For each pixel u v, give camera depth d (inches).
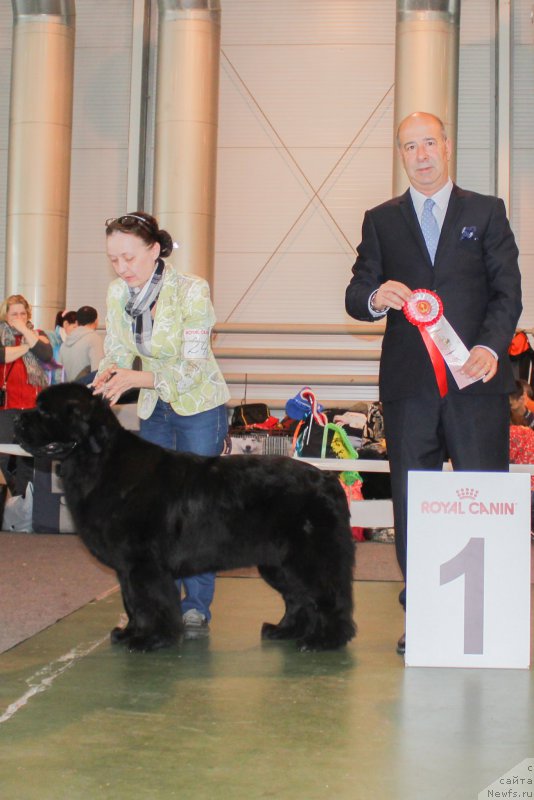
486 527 139.3
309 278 434.9
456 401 143.6
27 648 147.2
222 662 138.8
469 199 146.7
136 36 432.8
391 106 431.8
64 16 406.9
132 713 111.7
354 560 151.9
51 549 267.0
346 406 412.2
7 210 410.3
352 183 433.1
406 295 140.9
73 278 442.0
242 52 435.8
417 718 111.1
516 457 293.7
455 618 138.1
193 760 95.3
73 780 89.6
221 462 148.6
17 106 405.4
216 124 399.9
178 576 146.5
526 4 427.8
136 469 143.9
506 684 128.0
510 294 142.6
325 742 101.6
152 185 428.1
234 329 427.5
